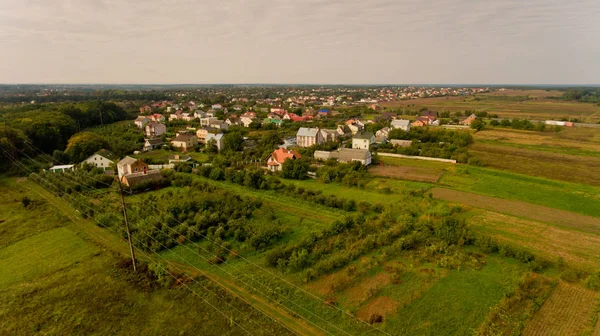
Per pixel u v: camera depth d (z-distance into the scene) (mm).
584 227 45219
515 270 34281
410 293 30469
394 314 27703
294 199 55375
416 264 35156
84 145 80625
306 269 33062
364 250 37531
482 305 28812
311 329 26078
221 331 25906
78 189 57000
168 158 87000
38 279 32469
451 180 67188
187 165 74688
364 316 27469
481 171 73562
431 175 71000
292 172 69875
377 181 66875
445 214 46906
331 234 41438
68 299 29641
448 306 28672
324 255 36656
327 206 52188
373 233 41594
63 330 26141
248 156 86938
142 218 44031
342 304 28953
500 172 72562
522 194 58656
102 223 43594
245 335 25500
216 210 47125
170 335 25578
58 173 65562
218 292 30609
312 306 28672
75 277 32844
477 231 43844
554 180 66938
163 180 62031
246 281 32250
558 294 30328
